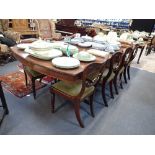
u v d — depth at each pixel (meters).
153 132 1.80
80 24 5.53
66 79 1.39
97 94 2.48
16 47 1.90
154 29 5.66
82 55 1.69
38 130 1.66
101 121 1.88
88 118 1.91
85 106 2.14
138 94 2.63
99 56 1.94
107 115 2.01
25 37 4.36
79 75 1.42
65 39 2.50
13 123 1.70
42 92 2.31
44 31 3.70
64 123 1.78
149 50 5.43
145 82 3.14
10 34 3.36
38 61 1.55
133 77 3.33
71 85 1.75
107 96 2.46
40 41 1.99
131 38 3.59
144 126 1.88
